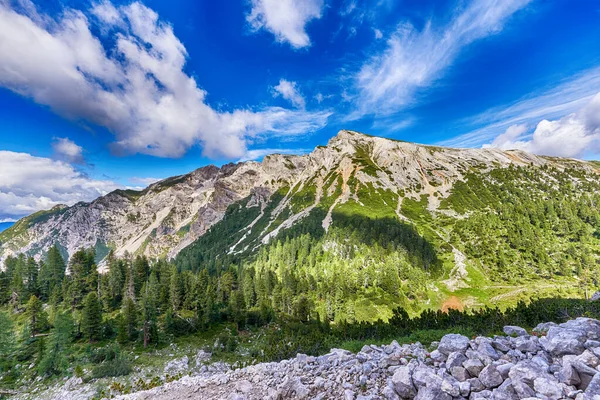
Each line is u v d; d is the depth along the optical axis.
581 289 115.69
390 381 11.17
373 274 115.62
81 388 52.00
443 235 170.50
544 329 15.09
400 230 159.88
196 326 85.38
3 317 72.75
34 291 110.50
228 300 107.25
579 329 11.00
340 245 145.62
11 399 52.62
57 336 69.12
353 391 11.42
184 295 101.69
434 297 113.38
